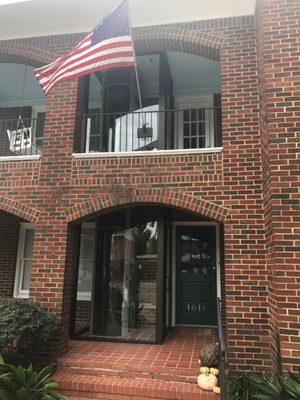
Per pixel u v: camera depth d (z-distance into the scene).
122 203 6.02
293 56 5.22
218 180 5.79
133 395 4.89
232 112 5.93
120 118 7.53
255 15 6.09
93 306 7.11
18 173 6.47
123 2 5.47
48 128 6.55
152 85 8.18
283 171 4.95
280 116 5.10
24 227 9.20
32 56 6.89
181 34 6.32
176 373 5.15
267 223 5.27
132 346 6.42
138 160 6.11
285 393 3.91
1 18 6.80
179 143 8.67
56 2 6.44
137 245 7.15
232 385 4.76
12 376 4.50
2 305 5.30
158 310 6.69
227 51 6.12
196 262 8.57
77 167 6.28
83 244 7.93
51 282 5.96
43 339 5.35
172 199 5.87
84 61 5.48
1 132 9.58
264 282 5.34
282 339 4.51
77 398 4.95
